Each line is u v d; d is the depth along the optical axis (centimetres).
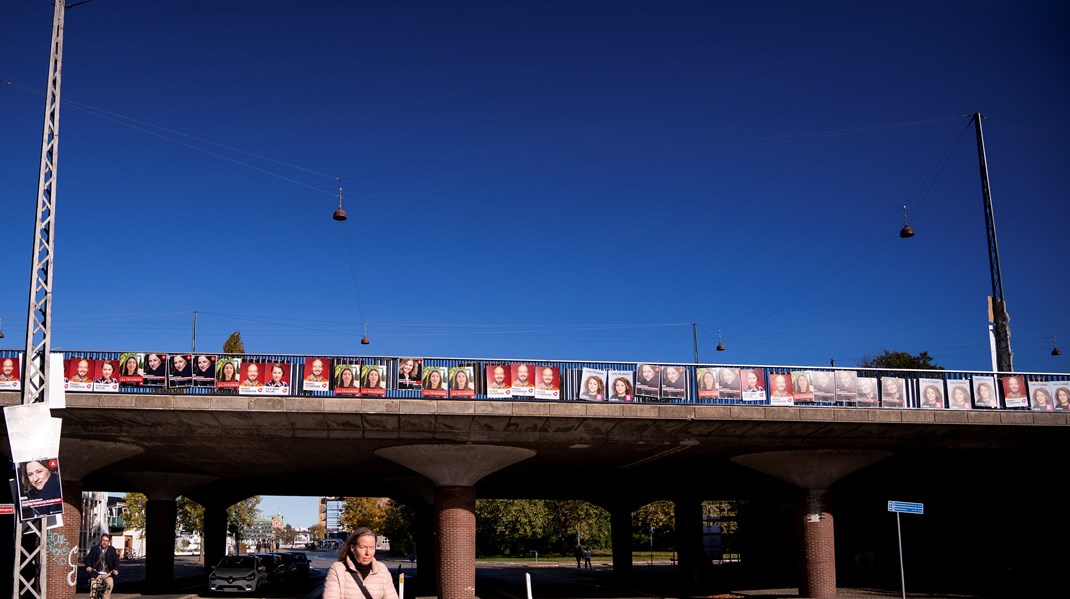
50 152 1720
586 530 8894
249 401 2731
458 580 3247
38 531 1628
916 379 3069
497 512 8494
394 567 7406
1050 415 3094
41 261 1695
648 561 7938
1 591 3741
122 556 10350
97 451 3108
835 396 3006
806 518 3522
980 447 3347
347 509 11938
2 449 2964
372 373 2808
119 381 2694
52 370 1683
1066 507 3834
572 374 2909
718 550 7356
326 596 647
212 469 4247
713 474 4409
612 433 3117
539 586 4556
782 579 5128
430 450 3231
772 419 2958
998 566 4175
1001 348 3372
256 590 3975
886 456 3506
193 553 13175
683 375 2958
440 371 2847
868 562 5000
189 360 2734
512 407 2853
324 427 2986
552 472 4356
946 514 4544
